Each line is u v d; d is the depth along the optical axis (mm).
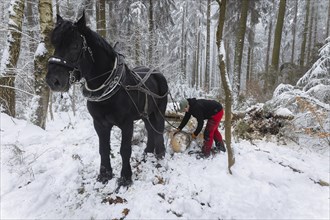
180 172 4230
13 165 4340
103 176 3957
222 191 3891
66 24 3047
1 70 6312
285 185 4254
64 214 3488
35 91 6305
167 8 16266
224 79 4070
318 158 5504
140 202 3562
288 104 7102
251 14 14609
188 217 3412
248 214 3553
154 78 4523
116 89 3391
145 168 4281
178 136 4949
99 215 3441
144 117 4211
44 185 3979
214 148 5090
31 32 9820
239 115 6723
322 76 7961
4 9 9188
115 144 5023
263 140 6141
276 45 12180
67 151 4832
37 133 5566
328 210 3750
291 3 25234
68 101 11695
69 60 3035
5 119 5934
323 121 6441
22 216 3443
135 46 12320
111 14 15164
